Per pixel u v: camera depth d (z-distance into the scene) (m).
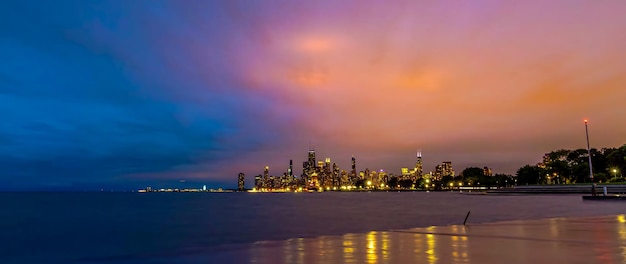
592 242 17.45
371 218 69.81
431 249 16.36
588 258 13.92
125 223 69.00
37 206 168.38
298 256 15.39
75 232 53.38
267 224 61.28
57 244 39.38
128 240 42.41
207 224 63.53
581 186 154.62
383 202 164.88
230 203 191.00
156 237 44.81
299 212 98.06
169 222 69.81
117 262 16.05
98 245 38.25
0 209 138.25
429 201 160.75
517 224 25.97
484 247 16.64
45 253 32.62
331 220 67.19
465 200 155.88
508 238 19.17
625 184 127.19
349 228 51.09
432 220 61.16
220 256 15.85
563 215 55.19
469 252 15.52
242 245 18.38
